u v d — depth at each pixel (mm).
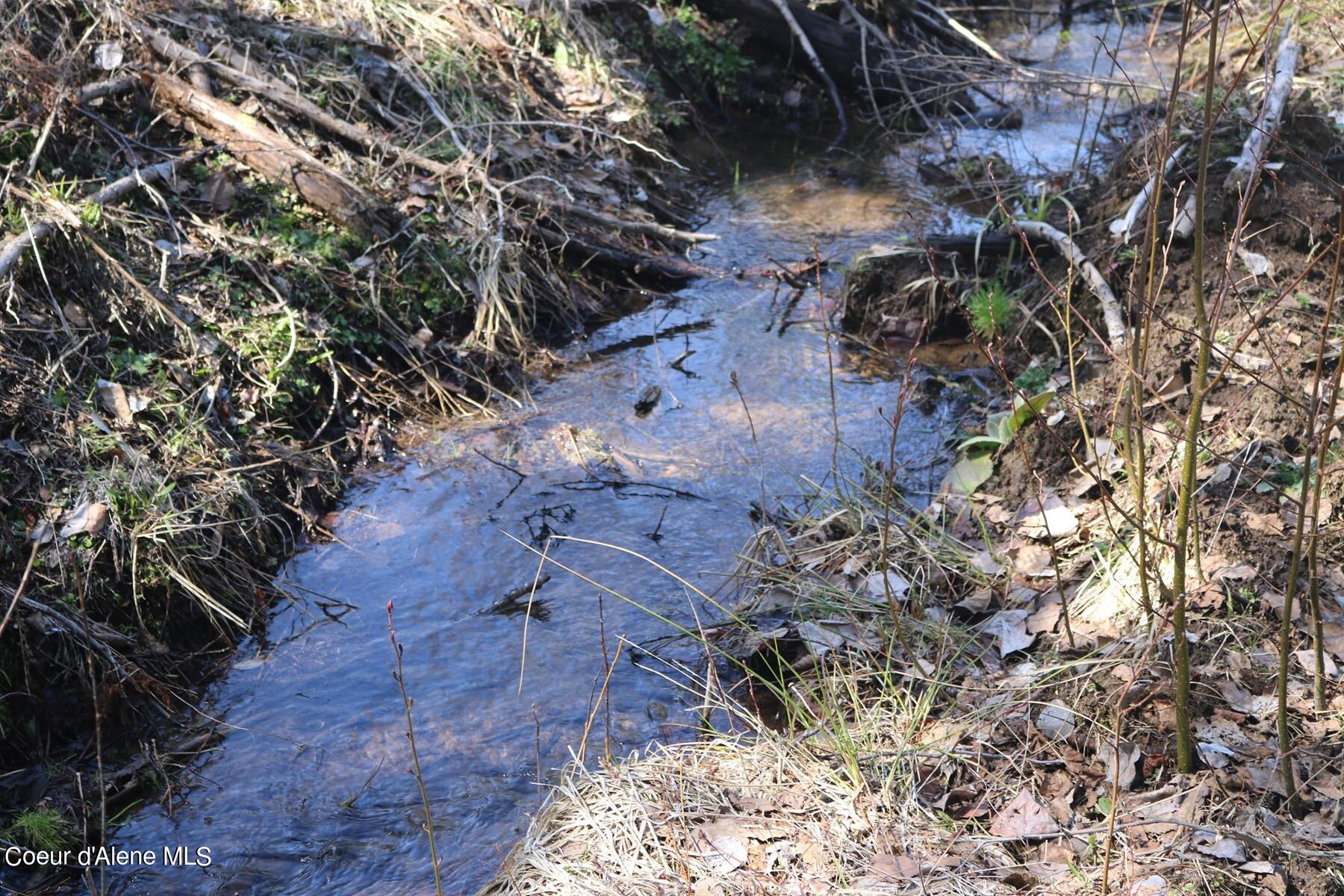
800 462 4582
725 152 7750
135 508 3711
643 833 2854
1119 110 8086
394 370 5031
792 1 8336
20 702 3213
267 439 4391
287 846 2979
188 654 3604
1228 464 3748
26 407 3801
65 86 4992
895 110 8430
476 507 4328
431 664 3600
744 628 3684
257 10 6266
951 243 5648
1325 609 3268
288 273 4949
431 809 3086
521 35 7176
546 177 5961
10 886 2859
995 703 3199
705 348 5438
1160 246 4918
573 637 3709
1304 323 4359
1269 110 5410
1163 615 2945
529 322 5512
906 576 3836
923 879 2656
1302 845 2602
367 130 5859
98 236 4543
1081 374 4676
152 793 3150
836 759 3090
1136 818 2754
